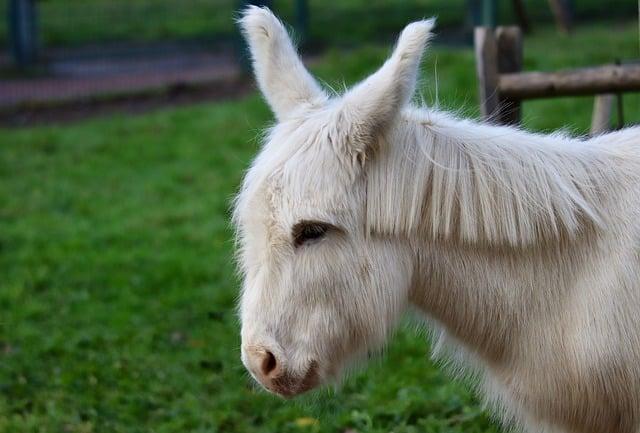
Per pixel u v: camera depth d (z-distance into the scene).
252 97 13.65
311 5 19.52
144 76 15.94
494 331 3.28
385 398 5.35
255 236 3.13
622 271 3.11
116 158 11.59
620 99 4.79
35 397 5.77
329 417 5.12
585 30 14.94
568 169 3.21
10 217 9.74
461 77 11.50
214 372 6.02
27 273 8.07
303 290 3.09
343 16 18.33
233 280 7.66
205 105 13.64
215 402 5.54
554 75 4.73
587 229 3.19
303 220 3.04
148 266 8.17
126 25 19.48
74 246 8.77
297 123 3.19
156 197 10.13
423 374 5.61
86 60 17.30
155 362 6.19
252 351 3.12
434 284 3.26
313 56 15.48
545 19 16.39
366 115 3.01
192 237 8.84
